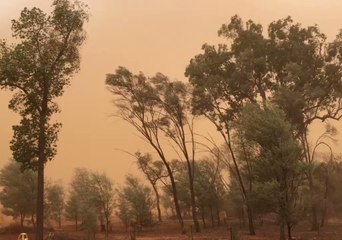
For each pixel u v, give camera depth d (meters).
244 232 50.28
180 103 55.09
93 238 46.38
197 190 59.28
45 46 36.78
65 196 64.44
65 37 37.38
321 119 53.66
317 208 50.25
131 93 55.75
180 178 63.09
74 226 65.44
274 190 33.50
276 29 53.72
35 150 36.59
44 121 36.31
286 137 34.62
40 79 35.94
